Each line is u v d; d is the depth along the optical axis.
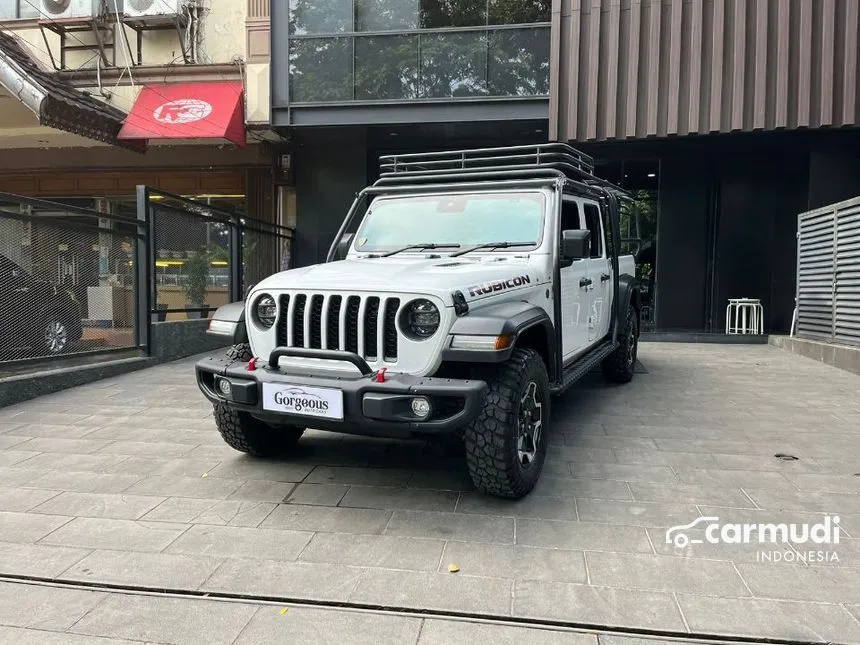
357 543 3.28
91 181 13.84
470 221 4.85
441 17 10.79
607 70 10.34
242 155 13.00
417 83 10.85
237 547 3.24
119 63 12.13
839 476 4.24
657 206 12.47
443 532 3.40
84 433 5.29
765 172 12.04
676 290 12.36
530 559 3.11
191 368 8.36
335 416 3.41
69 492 3.98
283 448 4.72
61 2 11.77
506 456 3.52
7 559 3.13
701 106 10.14
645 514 3.62
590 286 5.73
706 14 10.09
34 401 6.45
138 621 2.63
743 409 6.13
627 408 6.15
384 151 12.81
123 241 8.09
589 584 2.88
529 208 4.75
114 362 7.85
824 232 9.38
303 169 12.64
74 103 10.41
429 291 3.44
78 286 7.43
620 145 12.05
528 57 10.64
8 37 11.70
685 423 5.59
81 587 2.89
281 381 3.55
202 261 9.63
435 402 3.34
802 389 7.11
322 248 12.66
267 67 11.16
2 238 6.41
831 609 2.68
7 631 2.56
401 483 4.12
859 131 10.27
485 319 3.41
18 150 13.66
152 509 3.72
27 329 6.69
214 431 5.36
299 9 11.02
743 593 2.80
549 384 4.28
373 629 2.57
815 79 9.76
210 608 2.72
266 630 2.57
